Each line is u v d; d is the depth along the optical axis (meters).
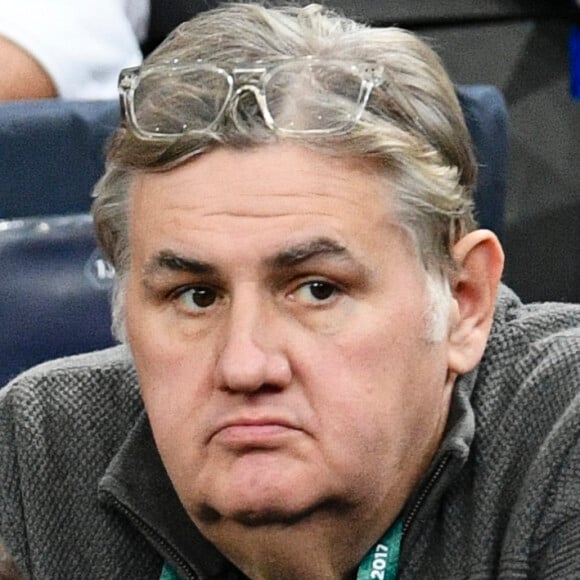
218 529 3.94
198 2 8.95
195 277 3.72
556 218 12.54
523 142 13.06
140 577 4.61
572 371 4.27
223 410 3.70
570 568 3.92
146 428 4.53
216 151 3.66
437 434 4.16
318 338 3.69
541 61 13.43
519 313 4.64
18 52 7.32
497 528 4.17
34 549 4.63
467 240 4.03
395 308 3.76
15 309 6.05
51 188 6.46
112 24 7.80
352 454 3.75
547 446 4.08
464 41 13.32
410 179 3.75
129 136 3.77
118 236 3.99
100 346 6.24
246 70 3.65
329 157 3.65
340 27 3.90
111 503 4.54
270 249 3.62
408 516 4.17
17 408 4.75
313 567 3.98
